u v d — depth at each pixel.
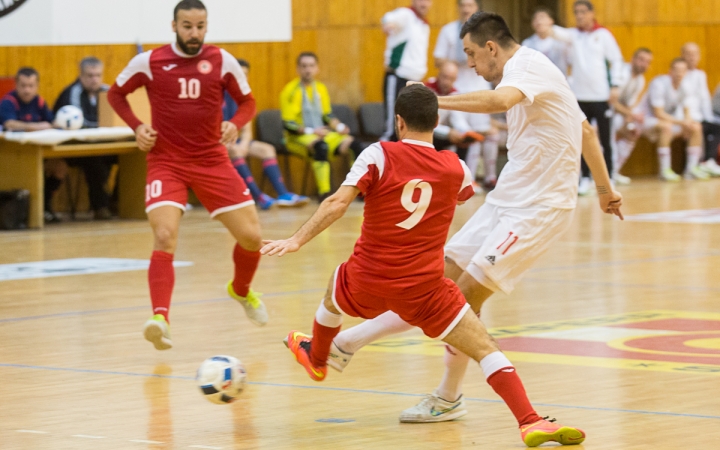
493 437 9.79
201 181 14.45
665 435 9.66
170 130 14.36
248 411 10.73
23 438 9.68
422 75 34.69
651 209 32.59
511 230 10.64
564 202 10.77
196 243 25.19
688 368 12.59
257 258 14.94
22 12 28.05
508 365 9.45
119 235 26.83
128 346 14.10
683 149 45.94
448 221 9.64
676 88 43.16
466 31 10.91
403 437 9.79
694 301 17.47
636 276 20.20
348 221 30.12
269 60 35.97
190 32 14.24
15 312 16.55
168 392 11.57
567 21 43.47
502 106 9.99
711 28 46.94
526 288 18.88
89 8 29.05
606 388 11.61
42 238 26.12
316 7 36.97
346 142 34.59
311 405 10.99
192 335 14.84
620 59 37.97
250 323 15.72
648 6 45.00
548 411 10.62
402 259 9.45
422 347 13.98
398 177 9.38
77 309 16.83
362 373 12.46
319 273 20.59
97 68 29.08
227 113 31.98
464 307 9.60
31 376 12.34
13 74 30.73
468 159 36.28
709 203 34.19
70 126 28.19
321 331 10.16
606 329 15.12
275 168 33.22
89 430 9.97
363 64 38.19
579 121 10.91
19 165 28.08
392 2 38.66
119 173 30.89
